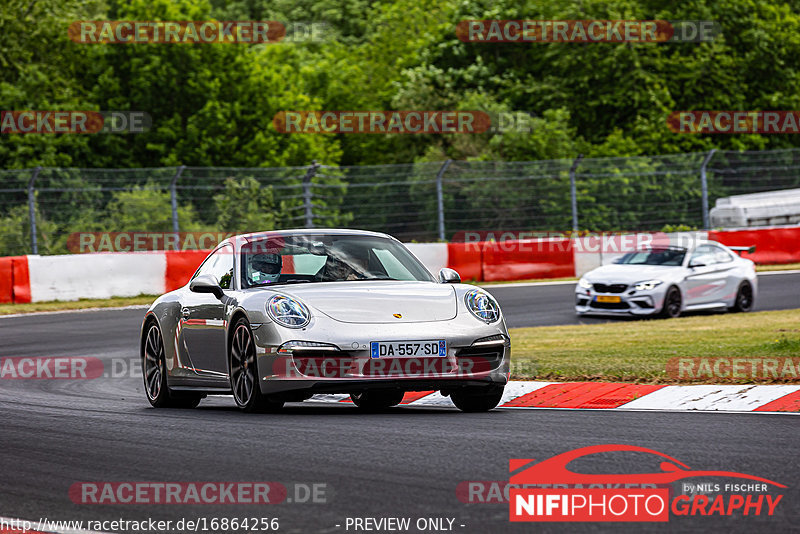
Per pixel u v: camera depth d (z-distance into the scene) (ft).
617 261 216.54
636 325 180.86
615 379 108.27
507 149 464.65
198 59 487.61
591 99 519.19
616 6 515.50
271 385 89.86
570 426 80.79
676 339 146.92
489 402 95.71
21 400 111.24
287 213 349.82
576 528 50.19
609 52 513.45
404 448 71.26
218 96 490.90
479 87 511.40
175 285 265.13
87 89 492.13
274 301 91.71
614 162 407.03
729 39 540.11
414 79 516.32
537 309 217.77
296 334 89.10
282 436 77.97
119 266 259.80
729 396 94.58
